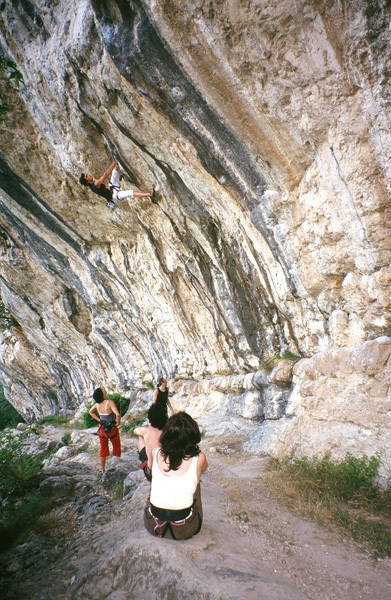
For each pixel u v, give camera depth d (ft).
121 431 37.50
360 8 12.03
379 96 13.02
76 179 30.71
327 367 18.75
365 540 11.03
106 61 19.27
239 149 18.34
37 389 82.74
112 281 41.50
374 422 15.12
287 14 13.29
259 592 7.88
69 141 27.22
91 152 27.25
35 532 15.72
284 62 14.47
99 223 36.01
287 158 17.57
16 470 21.42
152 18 15.52
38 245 44.57
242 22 14.15
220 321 29.50
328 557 10.17
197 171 21.77
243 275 25.21
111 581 9.34
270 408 22.54
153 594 8.44
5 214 42.32
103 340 52.16
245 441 23.12
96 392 22.20
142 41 16.48
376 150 14.06
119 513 14.89
